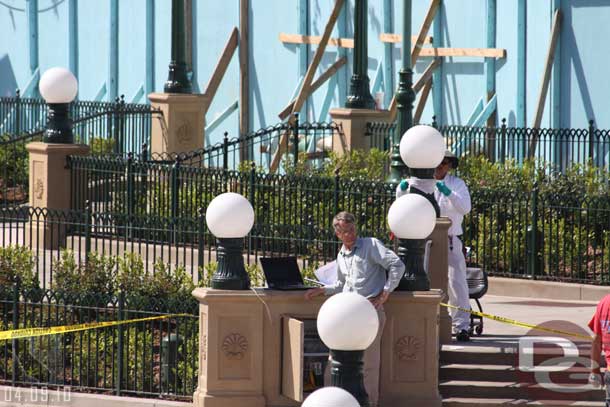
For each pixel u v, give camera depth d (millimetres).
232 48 72438
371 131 56500
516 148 58938
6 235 50344
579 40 59406
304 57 70375
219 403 29172
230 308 29250
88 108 68438
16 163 62156
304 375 29672
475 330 34250
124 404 32031
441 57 64688
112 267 37781
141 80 77312
